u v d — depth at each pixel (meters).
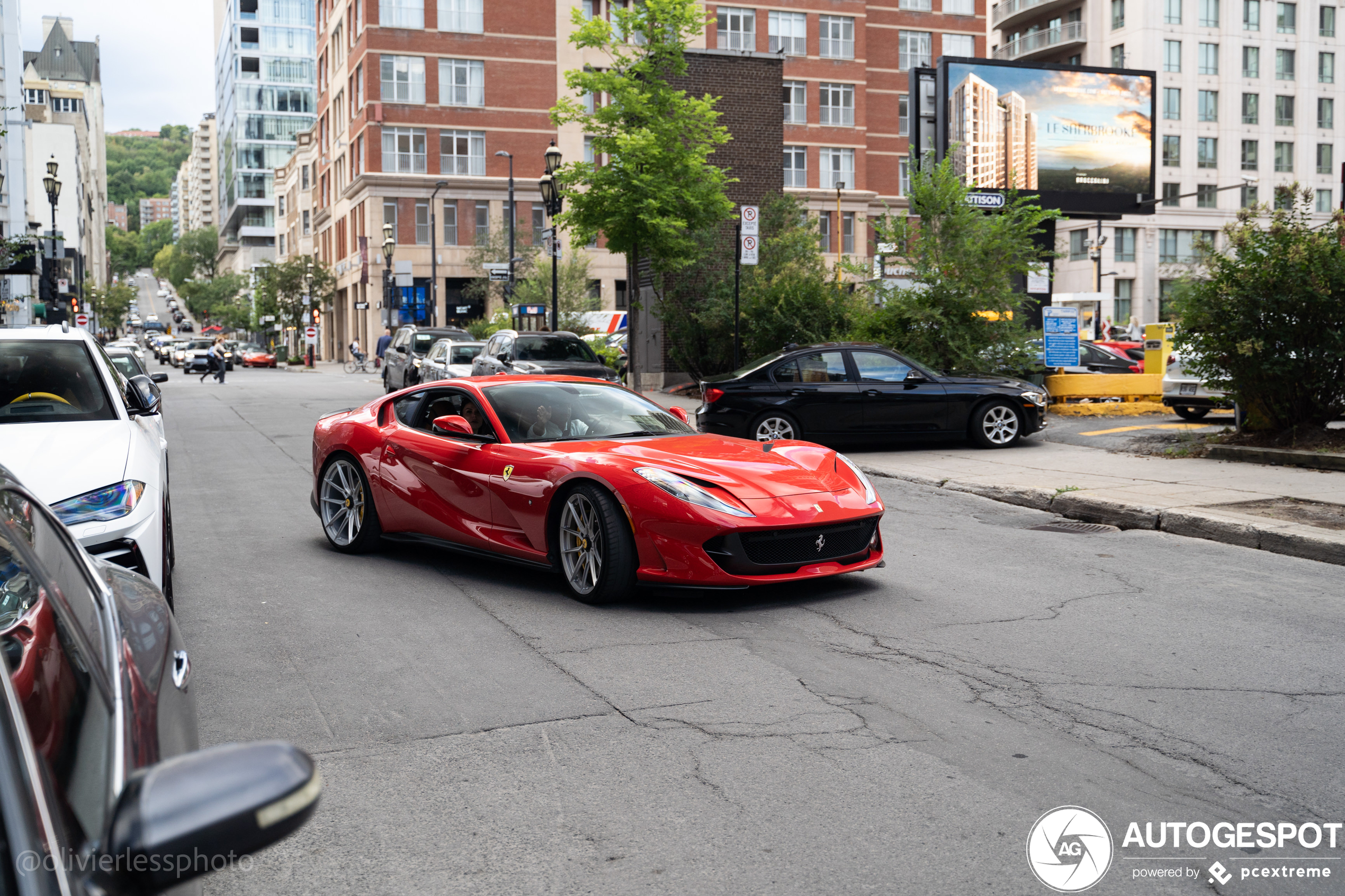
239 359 72.44
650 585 6.40
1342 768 4.01
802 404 14.53
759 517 6.24
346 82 63.03
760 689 4.94
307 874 3.20
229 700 4.82
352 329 66.81
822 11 62.38
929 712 4.62
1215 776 3.93
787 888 3.10
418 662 5.40
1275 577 7.41
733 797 3.73
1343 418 12.79
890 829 3.48
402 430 7.92
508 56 58.06
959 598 6.76
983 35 67.31
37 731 1.74
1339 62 71.31
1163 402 17.22
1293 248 11.87
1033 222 18.09
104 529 5.08
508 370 20.56
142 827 1.33
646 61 24.00
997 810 3.63
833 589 7.02
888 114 66.00
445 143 57.53
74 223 98.62
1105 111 32.84
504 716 4.59
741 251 18.67
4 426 5.86
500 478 7.06
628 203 24.02
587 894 3.07
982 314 18.03
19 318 46.44
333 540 8.38
